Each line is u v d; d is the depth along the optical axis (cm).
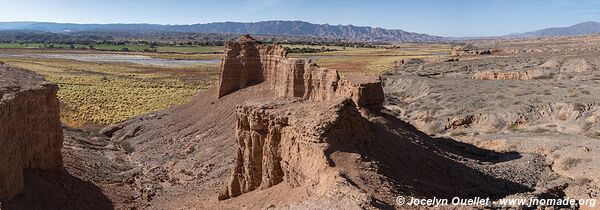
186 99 8994
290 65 5062
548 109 5350
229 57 6250
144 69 15125
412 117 6225
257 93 5872
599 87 6253
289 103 2856
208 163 4422
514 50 15788
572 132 4600
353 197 1920
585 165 3419
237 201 2716
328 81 4475
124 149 5616
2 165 2572
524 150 4156
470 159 3553
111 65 16088
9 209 2491
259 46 6231
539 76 8431
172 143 5484
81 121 7094
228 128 5225
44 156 3350
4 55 18662
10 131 2783
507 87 7144
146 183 4159
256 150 2808
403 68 12288
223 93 6244
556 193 2903
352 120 2572
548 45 19900
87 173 3934
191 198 3434
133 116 7462
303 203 2050
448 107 6191
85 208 3222
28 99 3144
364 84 3875
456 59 13338
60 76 12212
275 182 2705
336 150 2334
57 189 3200
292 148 2538
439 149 3566
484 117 5525
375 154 2516
